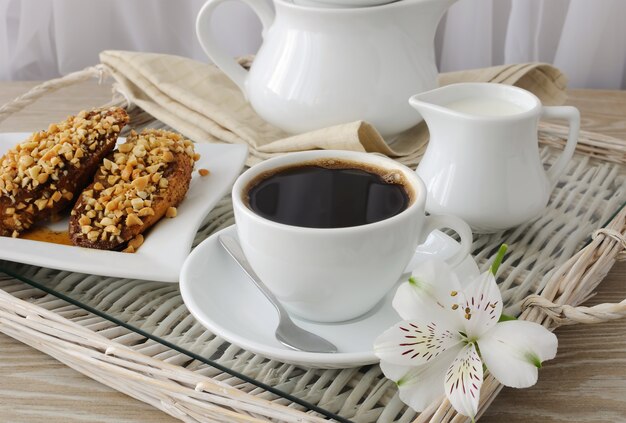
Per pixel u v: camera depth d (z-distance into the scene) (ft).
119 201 2.28
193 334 2.07
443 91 2.35
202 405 1.93
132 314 2.14
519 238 2.39
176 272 2.15
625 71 4.09
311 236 1.92
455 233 2.36
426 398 1.88
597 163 2.69
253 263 2.02
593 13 3.83
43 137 2.47
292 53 2.59
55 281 2.22
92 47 4.32
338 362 1.90
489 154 2.26
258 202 2.01
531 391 2.05
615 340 2.17
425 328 1.90
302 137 2.57
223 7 4.21
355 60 2.55
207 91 2.91
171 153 2.40
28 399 2.06
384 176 2.07
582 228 2.38
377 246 1.95
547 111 2.32
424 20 2.59
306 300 2.00
